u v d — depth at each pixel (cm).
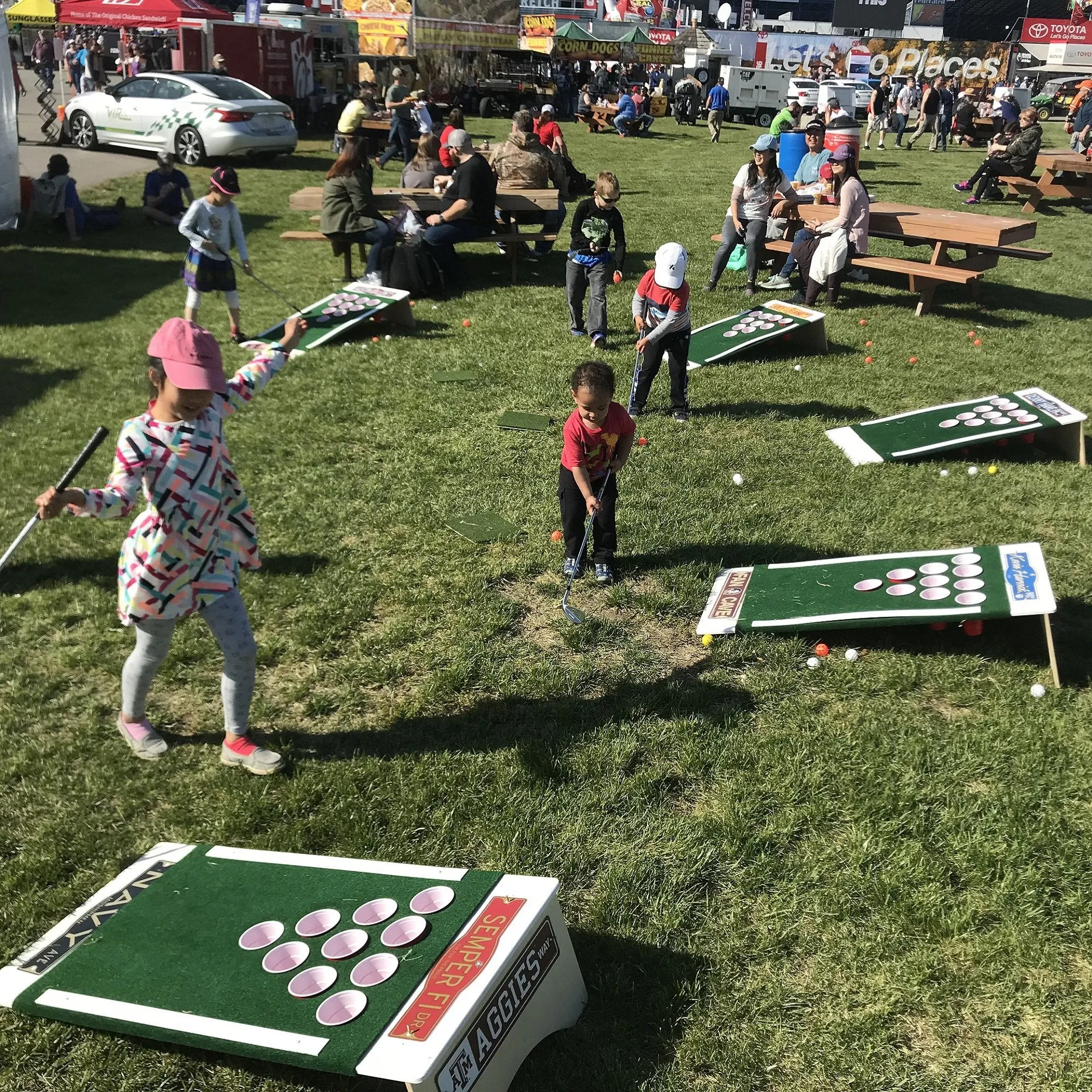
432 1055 230
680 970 307
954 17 5875
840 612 464
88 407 748
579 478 497
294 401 775
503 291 1125
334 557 550
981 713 425
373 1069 231
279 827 364
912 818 363
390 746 409
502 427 724
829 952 313
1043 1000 294
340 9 2888
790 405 781
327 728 422
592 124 2909
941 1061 280
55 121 2058
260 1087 276
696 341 912
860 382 839
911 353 923
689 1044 283
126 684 391
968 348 938
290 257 1253
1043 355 919
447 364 866
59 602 510
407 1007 247
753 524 588
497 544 565
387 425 730
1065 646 470
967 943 314
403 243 1098
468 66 3028
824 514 599
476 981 250
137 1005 264
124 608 362
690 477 647
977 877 337
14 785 388
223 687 385
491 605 505
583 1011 293
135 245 1296
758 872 343
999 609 436
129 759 402
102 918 307
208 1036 251
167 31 2814
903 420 712
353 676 454
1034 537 572
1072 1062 278
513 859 349
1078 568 537
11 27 2498
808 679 448
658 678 451
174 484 343
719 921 325
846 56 4550
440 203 1196
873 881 336
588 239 901
